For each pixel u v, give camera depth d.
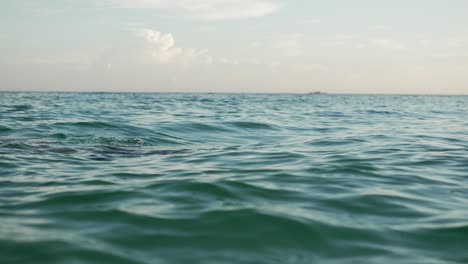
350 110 37.09
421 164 10.48
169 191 7.43
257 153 12.16
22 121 19.61
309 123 22.58
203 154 11.99
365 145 13.74
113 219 5.90
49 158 10.86
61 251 4.77
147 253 4.84
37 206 6.52
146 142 14.41
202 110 33.16
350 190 7.80
